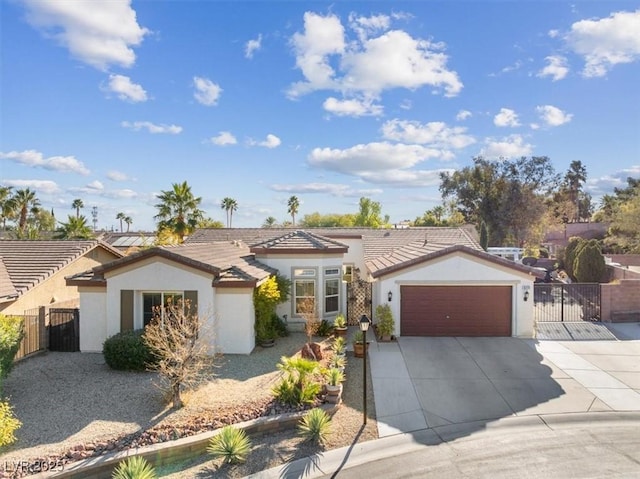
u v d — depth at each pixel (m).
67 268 22.67
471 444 9.62
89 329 16.84
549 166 59.59
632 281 20.78
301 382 11.64
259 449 9.48
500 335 18.62
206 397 12.00
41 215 66.25
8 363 12.42
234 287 16.16
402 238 31.38
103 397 12.02
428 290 18.78
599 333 18.84
